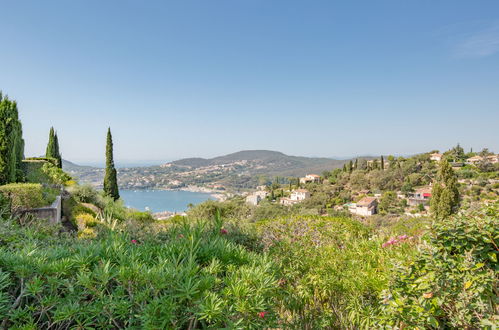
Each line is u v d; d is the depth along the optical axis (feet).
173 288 6.50
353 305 10.71
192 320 6.54
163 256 8.14
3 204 27.30
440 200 85.66
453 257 8.46
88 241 12.41
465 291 7.67
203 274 7.44
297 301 11.54
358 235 19.94
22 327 5.48
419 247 9.21
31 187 31.30
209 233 13.34
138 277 6.38
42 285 6.56
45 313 6.28
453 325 7.67
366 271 12.19
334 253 15.03
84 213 39.22
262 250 15.78
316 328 10.68
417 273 8.70
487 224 8.20
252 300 6.44
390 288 9.04
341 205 265.54
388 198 249.96
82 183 60.44
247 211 51.57
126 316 6.51
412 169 305.12
